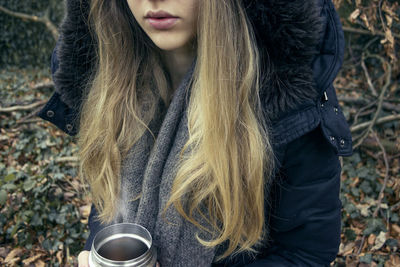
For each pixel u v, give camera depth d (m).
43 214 2.76
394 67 3.84
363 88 4.16
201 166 1.00
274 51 0.91
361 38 4.23
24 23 6.30
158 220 1.09
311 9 0.86
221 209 1.05
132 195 1.16
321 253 1.08
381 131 3.42
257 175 0.97
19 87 5.46
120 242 0.90
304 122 0.92
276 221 1.09
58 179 3.11
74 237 2.71
